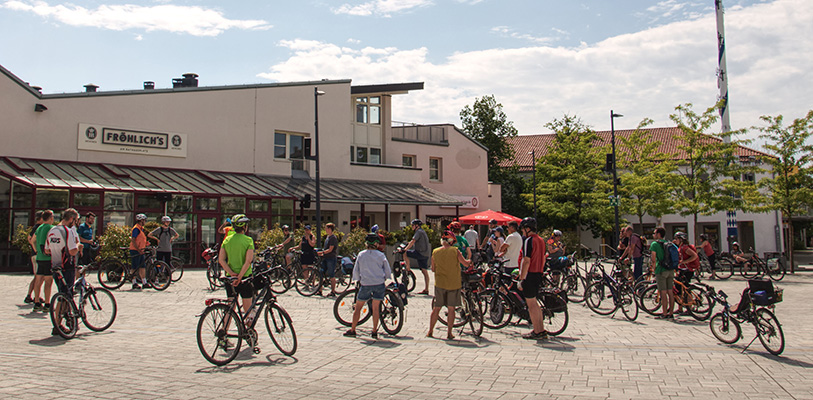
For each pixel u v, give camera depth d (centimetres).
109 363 765
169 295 1523
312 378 712
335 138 3475
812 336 1058
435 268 1009
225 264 820
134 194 2411
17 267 2147
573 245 4225
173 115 2848
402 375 735
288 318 844
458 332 1068
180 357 818
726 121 4300
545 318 1066
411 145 4081
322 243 2492
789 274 2823
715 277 2436
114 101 2667
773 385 696
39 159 2447
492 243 1620
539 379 719
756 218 4797
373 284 1005
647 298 1308
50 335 952
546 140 6122
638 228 5034
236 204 2722
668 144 5403
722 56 4362
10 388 620
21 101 2427
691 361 832
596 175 4584
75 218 1027
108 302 1022
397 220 3862
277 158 3259
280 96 3253
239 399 606
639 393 656
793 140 2867
